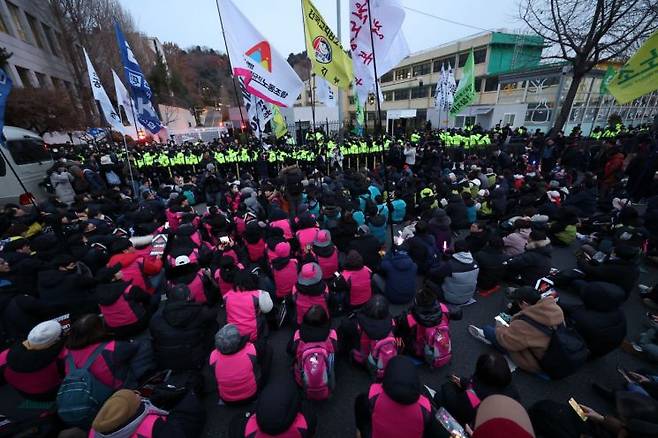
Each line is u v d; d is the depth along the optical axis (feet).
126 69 24.93
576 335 10.14
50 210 22.70
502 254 15.79
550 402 8.04
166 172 44.91
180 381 9.60
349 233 18.84
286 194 27.76
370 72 17.93
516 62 77.66
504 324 12.22
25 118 49.78
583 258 17.07
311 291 11.35
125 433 6.00
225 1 18.89
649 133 39.45
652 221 18.52
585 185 25.25
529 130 73.56
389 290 14.42
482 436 4.78
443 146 52.13
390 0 16.12
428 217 21.39
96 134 83.51
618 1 41.88
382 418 6.57
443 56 111.75
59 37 90.33
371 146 46.50
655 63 17.58
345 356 11.87
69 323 12.21
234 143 60.29
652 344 11.38
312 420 6.86
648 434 6.40
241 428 6.81
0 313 12.75
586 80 68.64
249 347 9.35
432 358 10.39
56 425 8.02
